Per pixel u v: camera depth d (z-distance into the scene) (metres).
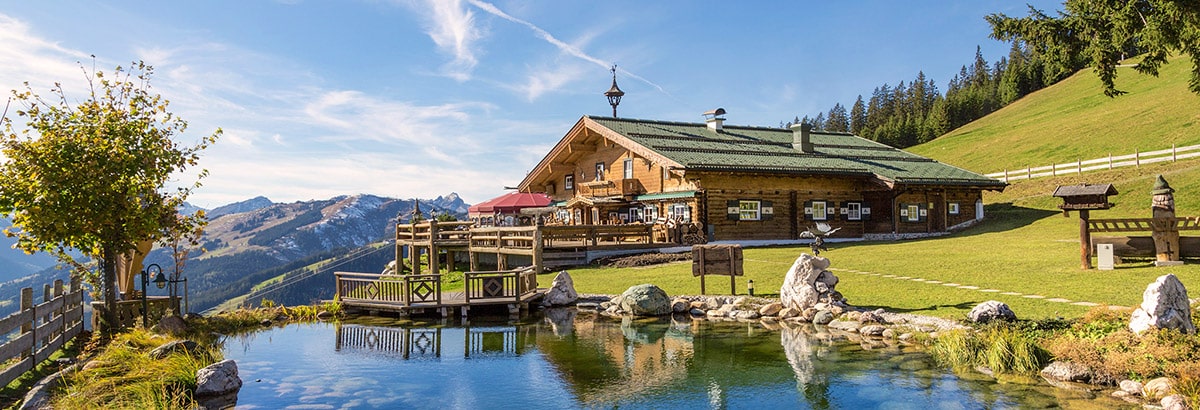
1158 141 52.00
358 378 11.66
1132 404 8.88
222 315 17.89
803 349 12.95
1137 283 15.91
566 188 44.12
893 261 23.39
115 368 10.91
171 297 16.83
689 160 33.03
